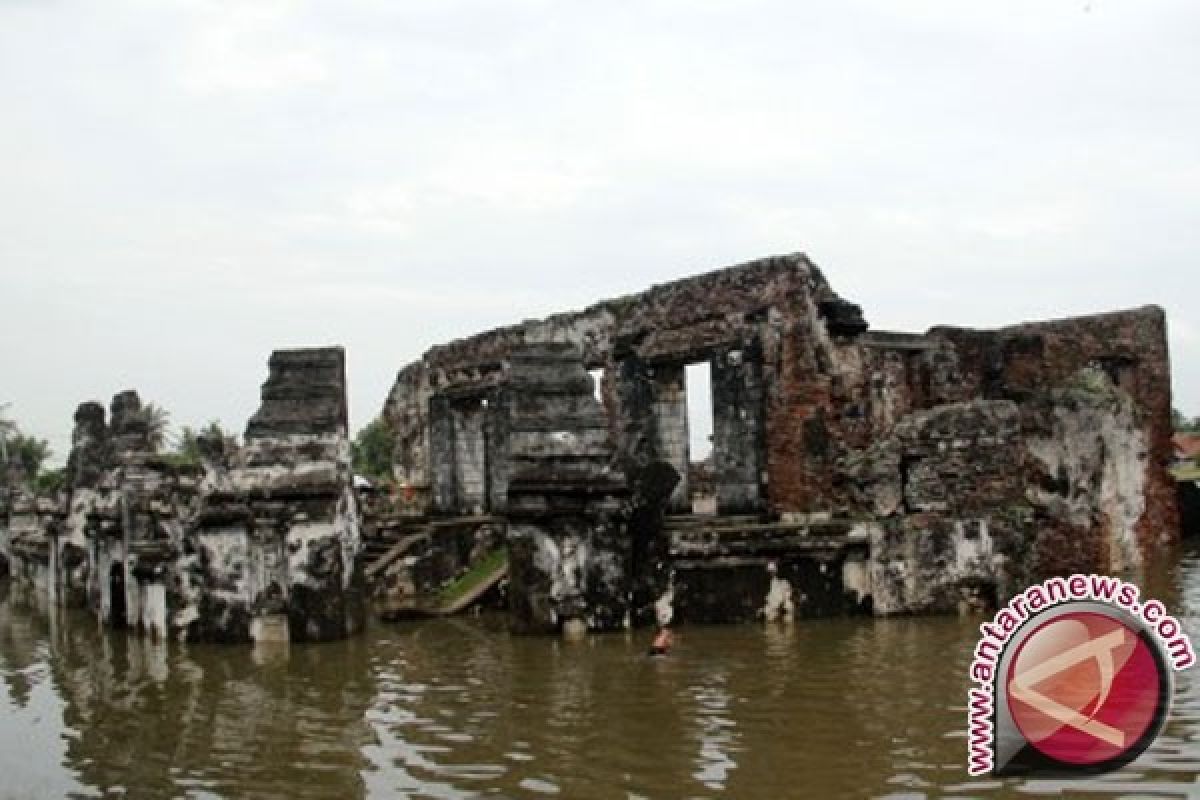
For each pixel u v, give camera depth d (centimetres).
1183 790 798
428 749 973
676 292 2203
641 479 1642
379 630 1742
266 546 1619
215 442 1644
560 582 1594
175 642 1656
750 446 2016
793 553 1684
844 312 2003
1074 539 2092
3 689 1371
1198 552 2545
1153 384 2641
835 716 1043
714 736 982
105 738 1077
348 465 1694
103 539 1994
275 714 1146
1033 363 2489
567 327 2461
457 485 2716
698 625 1639
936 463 1745
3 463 4884
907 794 811
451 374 2775
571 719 1062
